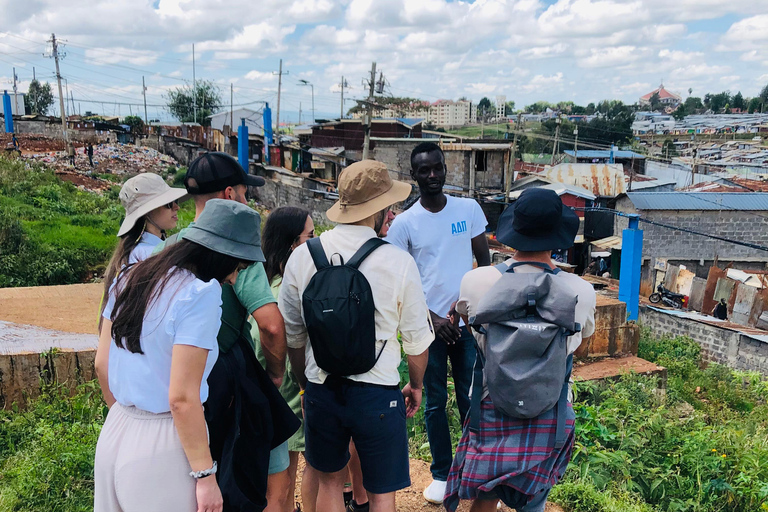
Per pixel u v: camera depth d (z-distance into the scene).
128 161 30.88
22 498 3.22
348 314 2.10
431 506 3.21
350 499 3.09
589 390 6.38
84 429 4.01
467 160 24.53
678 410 6.91
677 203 24.67
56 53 28.73
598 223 27.30
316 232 19.66
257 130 48.53
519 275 2.26
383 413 2.24
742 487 4.48
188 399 1.76
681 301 20.45
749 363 15.29
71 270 13.05
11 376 4.52
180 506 1.81
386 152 26.23
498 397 2.20
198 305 1.80
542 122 93.25
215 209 1.95
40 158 27.70
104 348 2.11
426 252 2.99
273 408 2.23
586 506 3.54
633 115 100.75
